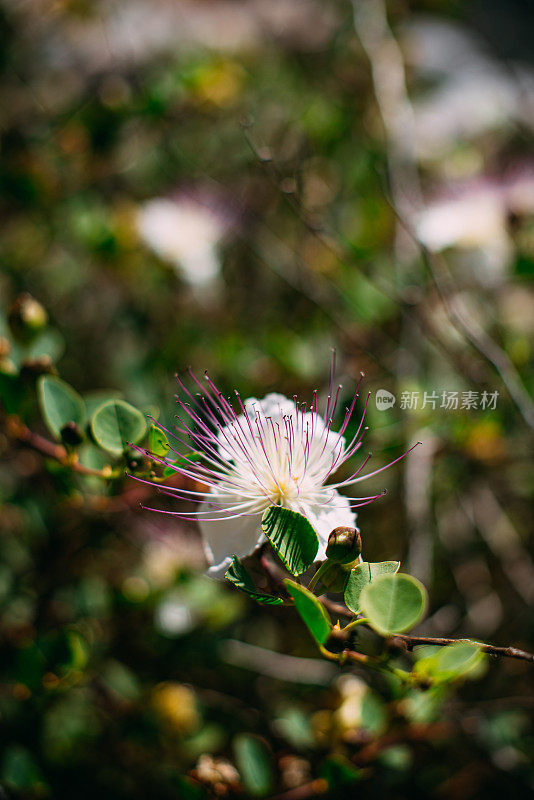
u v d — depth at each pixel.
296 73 0.81
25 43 0.79
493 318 0.63
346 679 0.52
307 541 0.35
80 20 0.80
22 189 0.66
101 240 0.65
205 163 0.75
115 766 0.53
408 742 0.49
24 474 0.56
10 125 0.72
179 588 0.56
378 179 0.70
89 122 0.69
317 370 0.60
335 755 0.45
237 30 0.83
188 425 0.43
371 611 0.34
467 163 0.73
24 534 0.57
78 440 0.42
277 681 0.58
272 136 0.76
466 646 0.35
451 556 0.63
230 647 0.57
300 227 0.68
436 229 0.60
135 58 0.74
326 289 0.64
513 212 0.59
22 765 0.49
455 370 0.60
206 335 0.66
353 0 0.76
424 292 0.60
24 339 0.44
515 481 0.62
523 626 0.59
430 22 0.93
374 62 0.69
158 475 0.41
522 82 0.85
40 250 0.73
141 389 0.58
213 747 0.53
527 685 0.57
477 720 0.52
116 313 0.69
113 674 0.54
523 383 0.58
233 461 0.40
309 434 0.39
